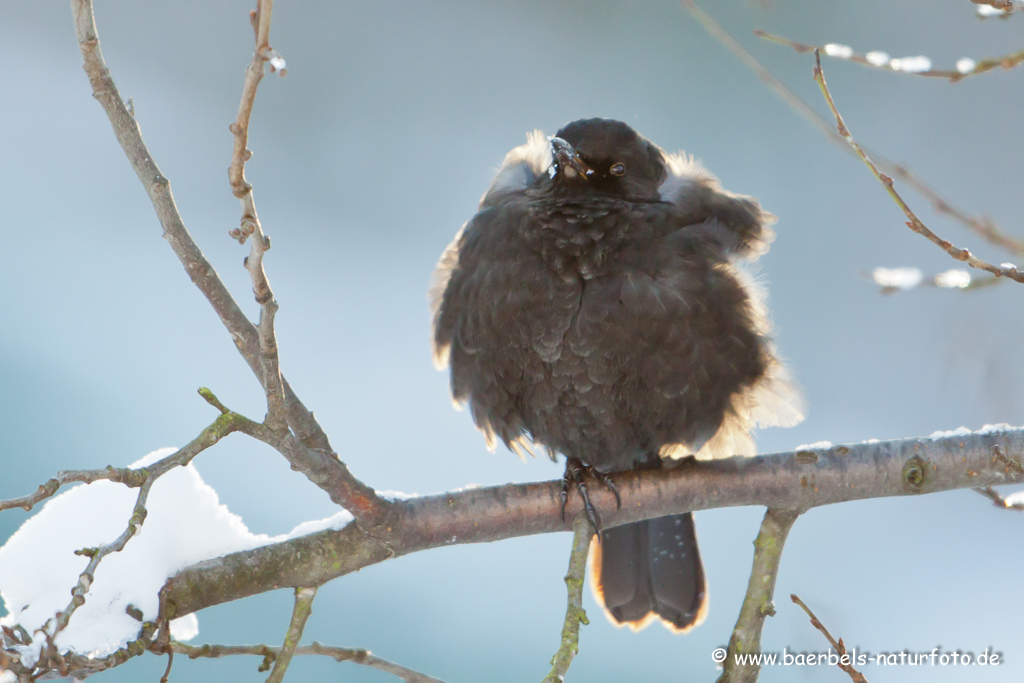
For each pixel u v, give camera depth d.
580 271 5.49
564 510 5.45
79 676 5.38
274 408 5.37
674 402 5.49
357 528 5.42
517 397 5.52
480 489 5.45
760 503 5.45
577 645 5.39
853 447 5.45
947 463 5.45
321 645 5.43
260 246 5.35
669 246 5.50
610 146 5.52
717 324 5.49
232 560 5.41
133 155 5.36
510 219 5.51
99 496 5.41
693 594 5.54
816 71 5.42
